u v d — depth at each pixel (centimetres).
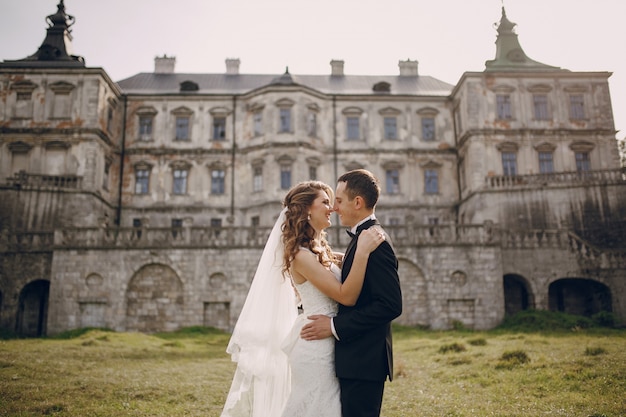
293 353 380
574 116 4275
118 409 818
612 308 2873
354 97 4541
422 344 1838
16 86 4009
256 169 4344
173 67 5112
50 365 1241
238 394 409
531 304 2909
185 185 4378
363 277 372
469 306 2728
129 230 2797
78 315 2684
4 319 2847
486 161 4116
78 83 4028
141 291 2741
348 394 362
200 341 2220
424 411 801
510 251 2952
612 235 3559
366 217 409
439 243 2781
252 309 429
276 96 4312
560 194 3703
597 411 748
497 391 933
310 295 393
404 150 4512
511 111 4247
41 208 3625
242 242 2794
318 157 4350
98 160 3997
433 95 4625
